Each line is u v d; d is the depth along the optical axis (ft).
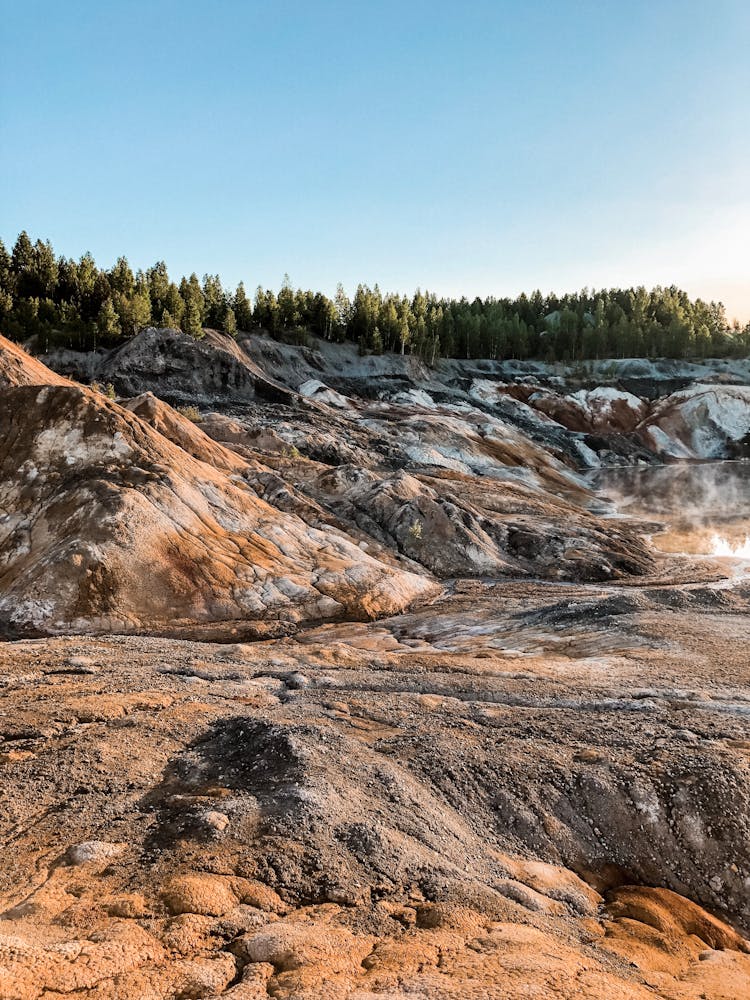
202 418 210.18
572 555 145.89
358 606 110.73
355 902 33.63
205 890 31.76
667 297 585.63
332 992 24.11
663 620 96.32
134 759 47.83
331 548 129.39
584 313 563.89
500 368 453.58
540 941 31.63
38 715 54.85
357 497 160.45
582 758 53.62
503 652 87.61
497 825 46.39
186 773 46.50
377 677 73.97
